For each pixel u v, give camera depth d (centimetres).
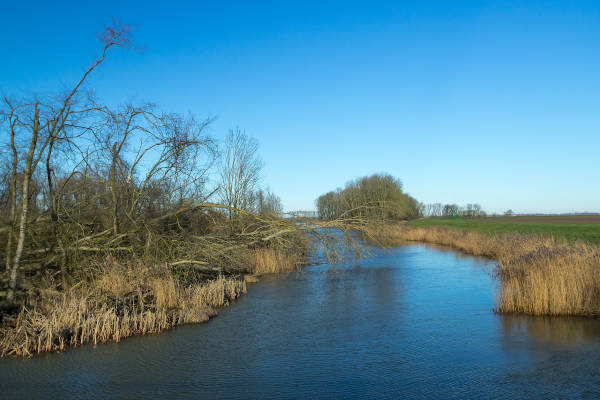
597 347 987
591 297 1302
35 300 1180
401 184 6338
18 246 1104
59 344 1027
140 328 1152
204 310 1338
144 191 1662
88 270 1416
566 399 739
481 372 863
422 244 4044
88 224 1572
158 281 1409
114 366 905
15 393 776
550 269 1345
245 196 2736
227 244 1938
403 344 1052
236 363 926
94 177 1516
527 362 909
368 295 1666
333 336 1127
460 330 1158
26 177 1098
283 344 1060
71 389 793
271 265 2341
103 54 1180
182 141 1623
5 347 974
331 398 757
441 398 751
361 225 2181
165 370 889
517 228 4488
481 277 2033
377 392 779
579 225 4700
